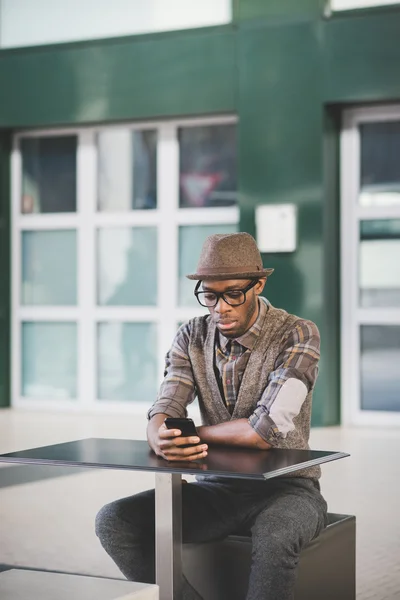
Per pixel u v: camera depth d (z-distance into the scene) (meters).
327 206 8.62
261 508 3.19
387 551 4.50
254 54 8.73
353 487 5.95
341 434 8.12
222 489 3.30
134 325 9.57
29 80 9.55
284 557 2.93
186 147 9.38
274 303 8.66
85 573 4.20
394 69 8.32
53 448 3.29
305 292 8.56
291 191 8.61
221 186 9.27
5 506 5.54
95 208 9.69
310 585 3.12
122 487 6.04
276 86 8.65
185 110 9.02
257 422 3.19
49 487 6.07
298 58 8.58
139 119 9.31
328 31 8.48
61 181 9.81
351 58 8.42
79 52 9.36
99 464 2.96
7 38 9.62
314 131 8.53
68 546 4.66
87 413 9.57
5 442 7.51
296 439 3.33
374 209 8.68
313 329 3.37
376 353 8.69
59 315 9.80
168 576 2.96
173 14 9.05
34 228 9.88
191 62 8.96
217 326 3.34
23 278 9.94
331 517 3.38
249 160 8.75
